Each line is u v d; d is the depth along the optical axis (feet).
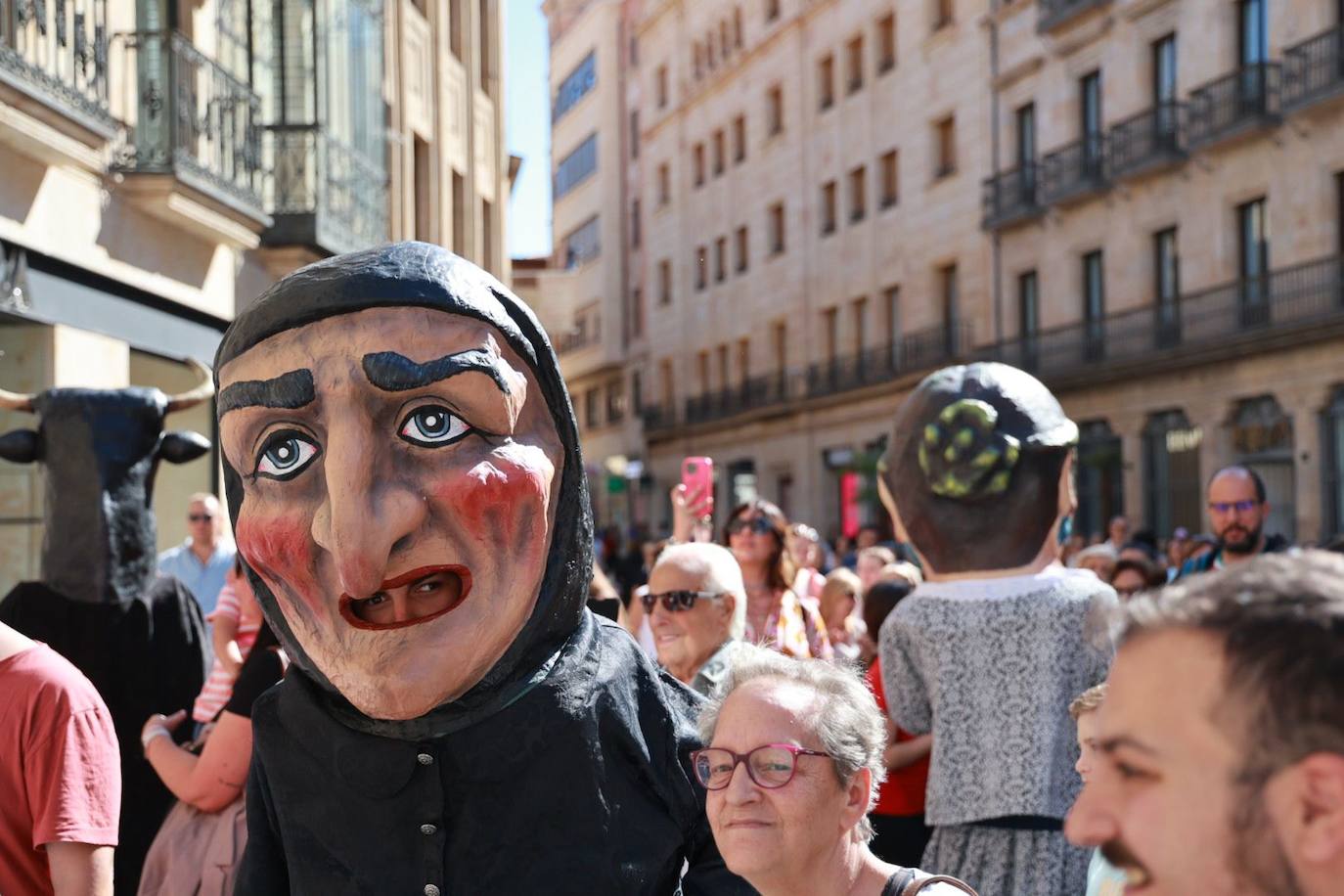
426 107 60.49
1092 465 89.04
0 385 30.07
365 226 46.78
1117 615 4.17
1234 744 3.81
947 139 106.63
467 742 8.68
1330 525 74.23
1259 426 78.84
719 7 141.69
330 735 8.79
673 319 152.97
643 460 159.53
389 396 8.45
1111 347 88.22
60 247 29.99
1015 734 13.07
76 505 16.03
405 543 8.38
